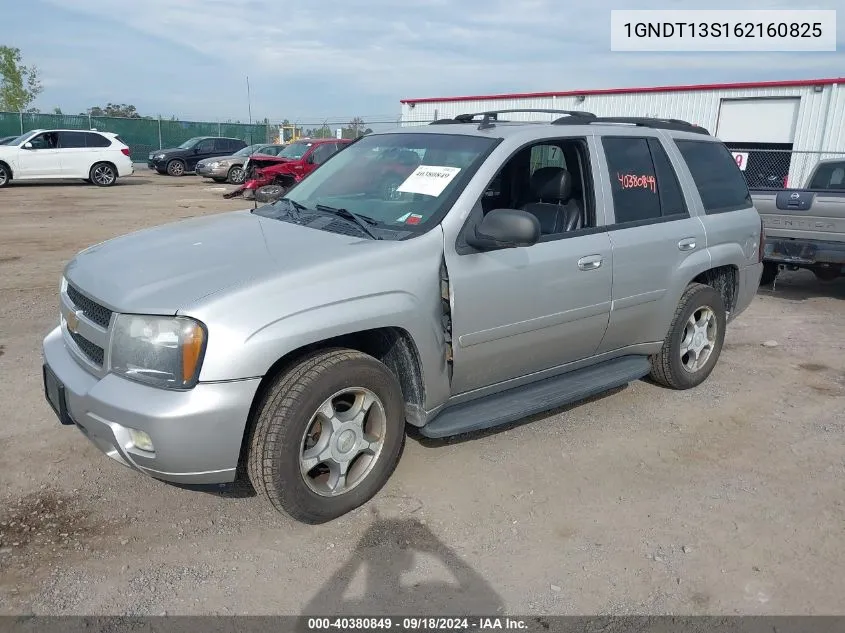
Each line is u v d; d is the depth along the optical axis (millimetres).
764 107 21156
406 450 4031
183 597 2777
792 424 4586
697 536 3289
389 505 3457
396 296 3264
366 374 3227
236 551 3074
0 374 4914
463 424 3598
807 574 3035
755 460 4066
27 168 20547
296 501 3096
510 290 3680
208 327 2795
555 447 4145
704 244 4848
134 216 14195
